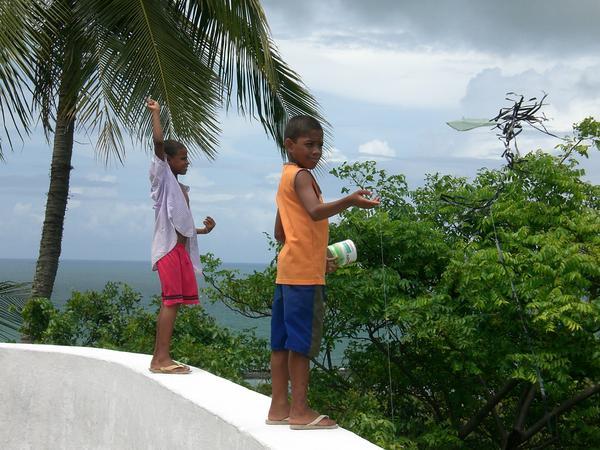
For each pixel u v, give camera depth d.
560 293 8.27
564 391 9.48
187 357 8.89
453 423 10.93
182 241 5.40
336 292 10.03
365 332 11.06
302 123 3.67
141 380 5.09
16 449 6.13
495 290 8.77
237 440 3.86
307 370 3.75
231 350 9.65
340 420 9.00
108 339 9.85
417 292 10.77
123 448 5.24
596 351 8.73
